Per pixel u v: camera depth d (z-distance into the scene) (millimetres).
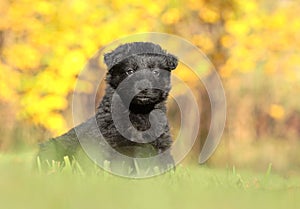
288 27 17734
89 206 3373
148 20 16844
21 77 16234
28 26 15977
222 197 4066
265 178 6984
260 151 19422
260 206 3836
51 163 8172
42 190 3791
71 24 16031
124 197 3758
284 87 20031
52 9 15969
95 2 16219
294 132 20344
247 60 17750
